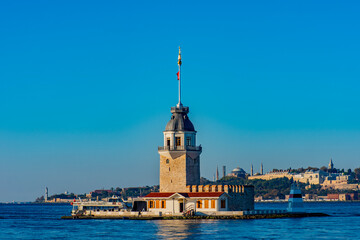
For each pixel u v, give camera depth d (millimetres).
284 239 143125
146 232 158750
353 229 165625
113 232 160875
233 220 192000
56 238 152000
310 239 143375
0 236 160750
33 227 191375
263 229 164125
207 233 154250
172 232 157375
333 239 143250
